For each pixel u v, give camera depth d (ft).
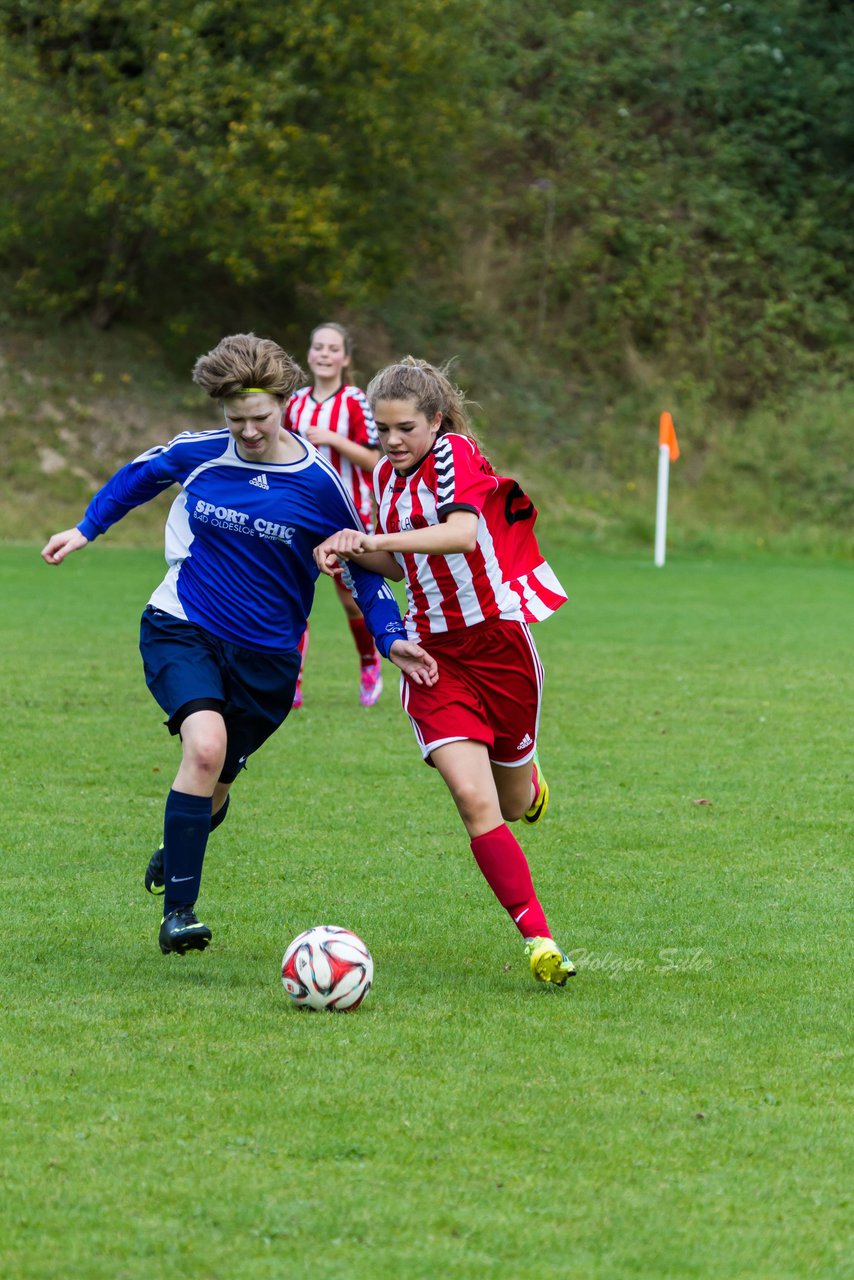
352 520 49.60
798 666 127.54
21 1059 37.50
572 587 198.18
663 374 299.58
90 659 121.80
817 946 50.11
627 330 301.84
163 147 230.48
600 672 122.83
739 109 333.21
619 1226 28.84
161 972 45.91
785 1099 35.60
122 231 254.47
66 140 239.50
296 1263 27.12
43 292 262.26
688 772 82.69
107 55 239.50
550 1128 33.50
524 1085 36.22
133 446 254.47
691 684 116.57
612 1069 37.55
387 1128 33.30
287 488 48.62
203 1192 29.94
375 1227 28.55
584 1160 31.81
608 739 92.94
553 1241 28.12
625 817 71.41
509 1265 27.20
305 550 49.32
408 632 48.16
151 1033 39.75
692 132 330.54
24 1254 27.35
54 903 54.19
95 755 83.61
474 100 288.51
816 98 334.24
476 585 46.47
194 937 46.24
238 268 242.37
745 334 305.12
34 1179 30.42
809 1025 41.52
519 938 50.90
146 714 97.35
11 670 114.83
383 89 242.99
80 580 186.29
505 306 303.07
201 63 230.68
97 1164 31.19
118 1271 26.78
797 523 278.05
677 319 304.30
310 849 63.62
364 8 240.12
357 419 100.32
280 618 49.75
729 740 92.99
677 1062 38.17
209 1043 38.99
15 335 261.85
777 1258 27.68
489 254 306.35
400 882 58.18
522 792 50.98
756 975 46.57
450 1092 35.63
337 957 41.83
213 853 62.69
